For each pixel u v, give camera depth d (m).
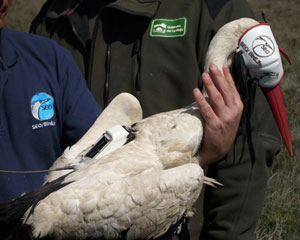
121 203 1.97
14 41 2.39
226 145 2.24
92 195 1.94
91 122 2.56
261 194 2.77
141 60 2.98
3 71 2.28
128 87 3.03
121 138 2.24
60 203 1.92
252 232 2.82
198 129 2.29
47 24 3.40
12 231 1.91
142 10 2.94
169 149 2.23
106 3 3.20
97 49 3.12
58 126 2.47
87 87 2.86
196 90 2.15
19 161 2.27
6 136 2.25
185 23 2.89
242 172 2.69
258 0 17.81
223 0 2.92
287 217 4.52
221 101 2.15
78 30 3.20
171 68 2.92
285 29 14.05
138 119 2.56
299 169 5.48
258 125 2.67
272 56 2.41
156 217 2.07
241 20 2.66
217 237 2.79
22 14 13.59
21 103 2.29
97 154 2.19
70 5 3.26
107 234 1.98
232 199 2.72
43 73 2.39
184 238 2.85
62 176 2.09
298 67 9.97
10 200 2.17
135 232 2.05
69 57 2.57
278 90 2.55
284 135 2.62
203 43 2.88
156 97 2.95
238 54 2.46
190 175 2.12
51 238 1.95
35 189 2.07
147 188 2.02
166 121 2.32
